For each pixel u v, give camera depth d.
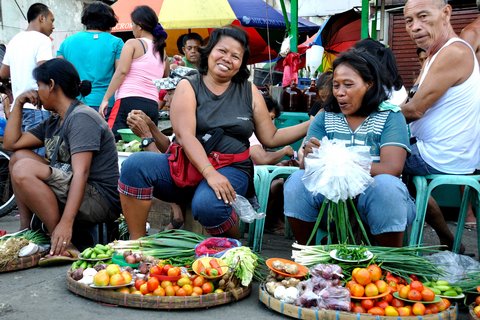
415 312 2.44
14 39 5.48
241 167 3.37
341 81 3.05
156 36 5.47
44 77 3.52
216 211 3.15
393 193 2.88
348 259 2.78
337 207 2.95
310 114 4.18
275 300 2.61
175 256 3.12
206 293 2.72
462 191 4.29
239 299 2.81
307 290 2.59
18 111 3.79
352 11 9.18
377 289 2.54
